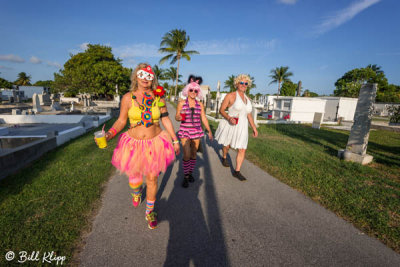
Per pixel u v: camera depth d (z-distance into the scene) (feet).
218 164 15.47
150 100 7.09
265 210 9.11
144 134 7.20
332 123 59.52
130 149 7.12
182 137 11.35
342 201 9.86
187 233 7.38
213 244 6.87
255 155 17.88
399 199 10.22
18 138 22.27
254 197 10.32
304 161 16.34
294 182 12.10
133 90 7.20
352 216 8.67
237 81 12.10
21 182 10.68
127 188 10.69
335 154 19.62
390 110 48.03
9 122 38.81
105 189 10.51
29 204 8.61
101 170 12.59
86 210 8.39
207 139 24.63
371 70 146.72
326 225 8.11
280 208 9.31
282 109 67.87
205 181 12.17
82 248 6.43
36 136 22.67
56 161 14.21
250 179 12.68
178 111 11.32
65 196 9.33
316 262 6.23
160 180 12.10
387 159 18.57
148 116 7.04
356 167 15.23
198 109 11.64
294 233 7.58
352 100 72.23
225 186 11.55
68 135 22.18
